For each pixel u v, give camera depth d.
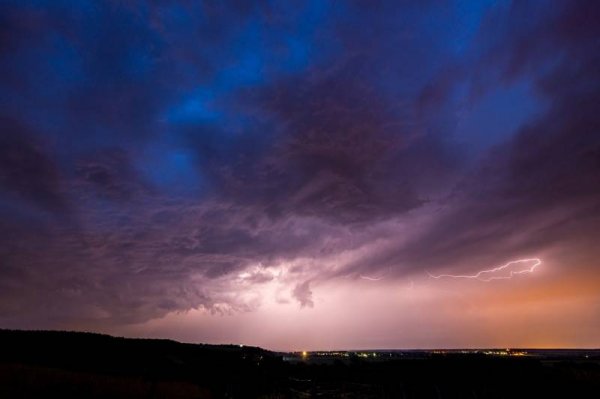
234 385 30.75
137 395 21.14
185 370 35.81
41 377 21.36
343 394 27.97
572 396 23.16
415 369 33.72
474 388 25.34
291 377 38.28
